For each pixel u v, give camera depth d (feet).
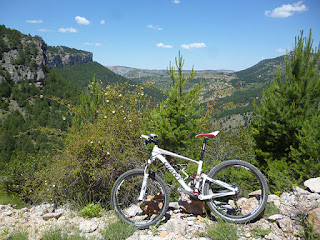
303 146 13.76
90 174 15.37
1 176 20.94
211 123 23.72
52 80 487.20
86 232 10.65
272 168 14.23
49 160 21.91
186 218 10.84
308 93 15.76
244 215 9.93
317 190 10.88
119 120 18.54
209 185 10.34
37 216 13.57
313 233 8.27
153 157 10.72
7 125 295.48
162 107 17.85
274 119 16.06
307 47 15.90
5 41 501.97
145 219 11.16
